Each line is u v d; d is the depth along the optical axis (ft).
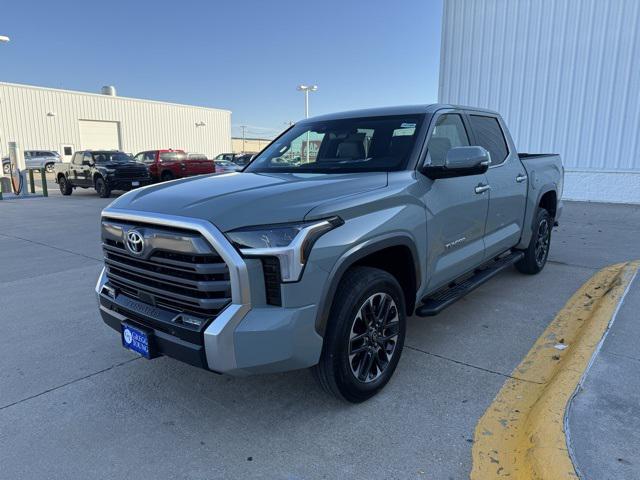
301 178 10.41
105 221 9.82
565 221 31.71
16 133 120.37
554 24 41.88
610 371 9.63
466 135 13.76
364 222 9.00
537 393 9.94
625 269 16.84
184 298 8.25
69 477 7.82
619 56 39.50
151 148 150.82
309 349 8.29
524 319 14.20
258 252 7.78
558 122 42.83
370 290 9.20
